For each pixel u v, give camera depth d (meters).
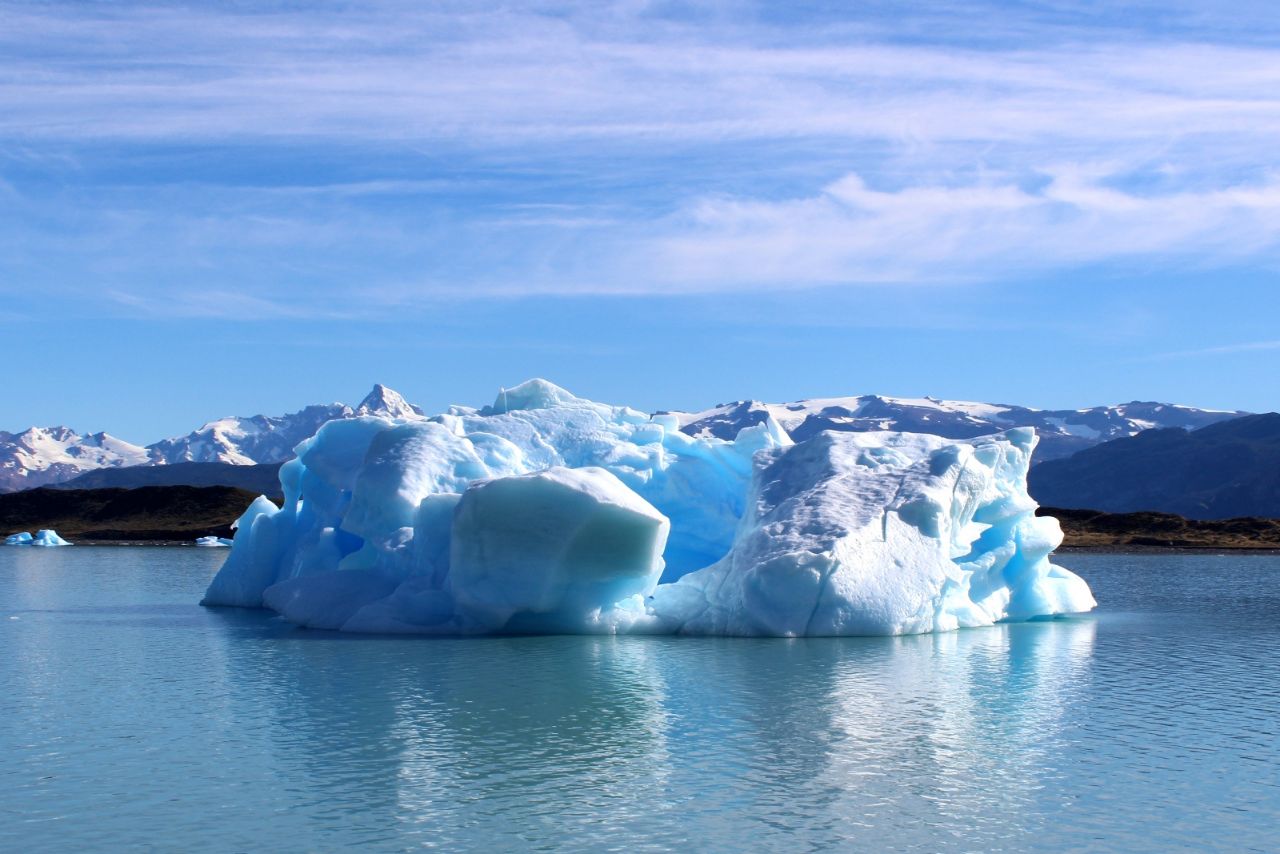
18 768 17.19
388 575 32.16
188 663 26.19
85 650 28.61
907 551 29.38
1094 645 29.91
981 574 32.47
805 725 19.69
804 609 28.58
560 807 15.24
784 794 15.82
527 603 27.95
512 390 39.00
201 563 76.00
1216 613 40.38
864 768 17.08
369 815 14.95
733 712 20.66
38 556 87.75
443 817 14.85
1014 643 29.36
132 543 118.19
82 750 18.20
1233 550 104.25
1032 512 33.44
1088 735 19.31
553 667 24.81
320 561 34.88
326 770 16.98
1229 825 14.74
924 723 19.95
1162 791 16.12
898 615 28.92
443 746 18.33
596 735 18.95
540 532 27.33
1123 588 55.03
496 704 21.27
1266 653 28.97
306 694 22.30
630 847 13.84
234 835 14.25
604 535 27.42
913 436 33.03
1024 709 21.23
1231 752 18.25
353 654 26.73
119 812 15.12
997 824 14.70
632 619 29.47
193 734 19.20
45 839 14.16
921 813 15.08
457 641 28.41
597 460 34.75
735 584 29.42
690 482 34.78
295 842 14.00
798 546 28.78
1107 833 14.41
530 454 34.62
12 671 25.34
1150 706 21.72
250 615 36.66
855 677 23.84
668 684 23.08
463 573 28.16
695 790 15.99
